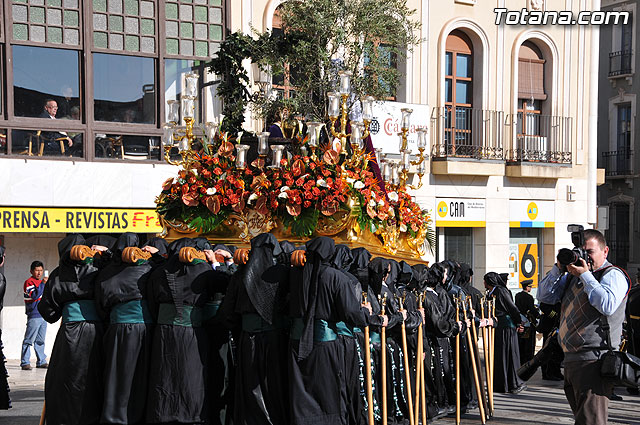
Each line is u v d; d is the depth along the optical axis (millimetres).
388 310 8625
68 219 15766
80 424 7531
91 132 16062
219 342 7977
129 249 7516
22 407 11359
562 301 6859
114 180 16109
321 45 14414
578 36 22531
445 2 20312
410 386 9102
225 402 7980
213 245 9438
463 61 21016
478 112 20891
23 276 15969
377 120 18516
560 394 12984
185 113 9938
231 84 13836
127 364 7434
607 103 29969
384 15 14664
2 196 15172
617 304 6414
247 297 7391
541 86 22188
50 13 15750
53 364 7652
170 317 7414
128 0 16406
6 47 15312
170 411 7312
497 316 13031
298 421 7172
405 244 11672
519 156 21344
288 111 13586
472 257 21062
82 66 16031
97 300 7559
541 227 22094
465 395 11000
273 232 9633
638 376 6383
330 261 7418
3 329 15883
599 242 6754
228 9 17250
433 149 20000
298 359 7223
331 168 9484
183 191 9773
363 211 9633
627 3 29203
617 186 29734
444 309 9961
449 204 20234
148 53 16562
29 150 15578
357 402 7883
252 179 9781
